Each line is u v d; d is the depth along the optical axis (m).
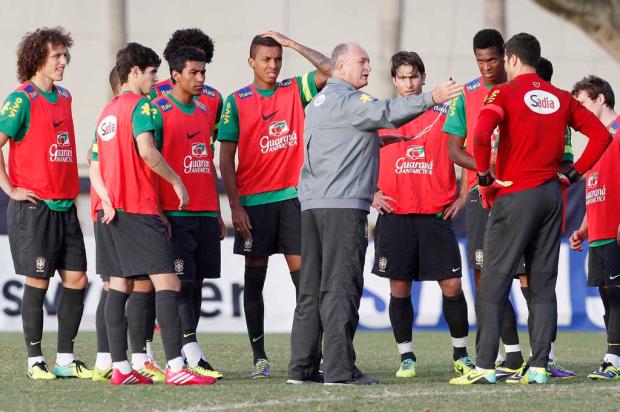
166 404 19.91
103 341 24.88
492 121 22.30
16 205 25.56
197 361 25.12
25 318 25.41
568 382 24.16
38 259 25.30
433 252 26.67
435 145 26.86
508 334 25.97
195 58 25.44
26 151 25.44
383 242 26.81
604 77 64.94
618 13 55.28
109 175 23.38
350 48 23.30
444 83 21.53
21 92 25.36
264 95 27.22
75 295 25.86
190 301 25.62
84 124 63.62
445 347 35.62
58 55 25.55
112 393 21.69
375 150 23.05
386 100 22.25
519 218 22.61
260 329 26.44
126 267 23.33
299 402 19.91
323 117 22.86
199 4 64.94
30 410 19.55
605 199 26.17
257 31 65.19
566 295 43.41
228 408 19.27
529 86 22.84
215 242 26.44
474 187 26.47
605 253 26.12
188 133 25.80
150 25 65.25
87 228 43.50
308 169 23.16
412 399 20.30
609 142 23.00
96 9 64.69
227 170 27.19
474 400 20.20
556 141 22.73
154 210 23.44
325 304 23.03
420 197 26.72
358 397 20.56
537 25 65.50
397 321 26.34
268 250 26.92
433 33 65.31
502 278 22.98
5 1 64.44
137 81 23.94
